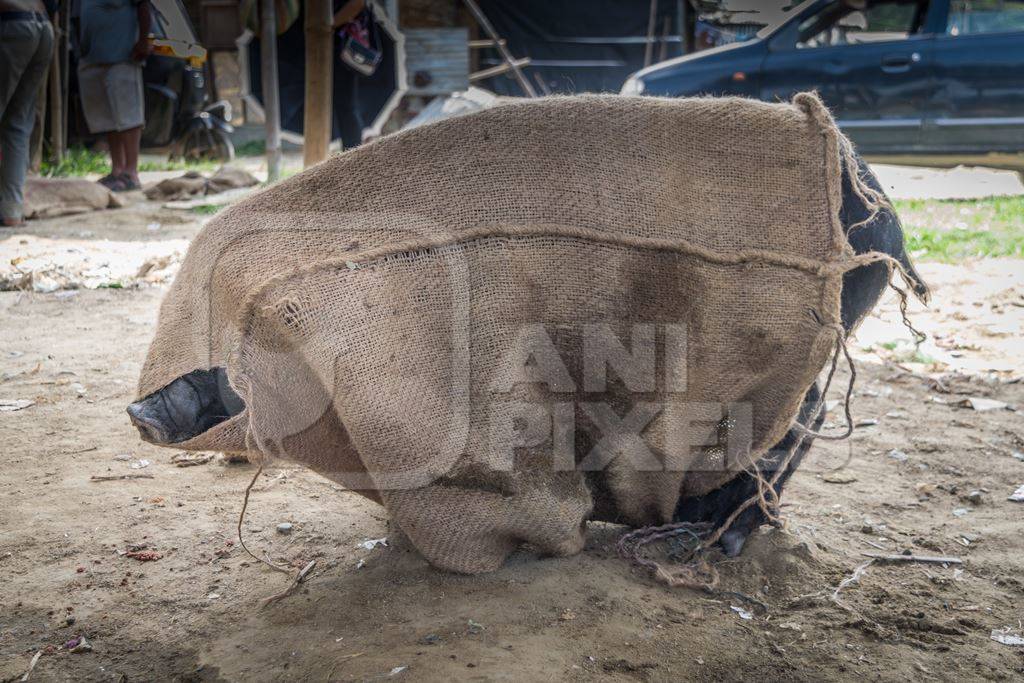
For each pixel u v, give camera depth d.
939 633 3.03
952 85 10.71
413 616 2.98
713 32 16.19
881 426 4.73
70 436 4.43
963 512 3.84
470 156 2.98
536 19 16.58
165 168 13.93
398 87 10.16
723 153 3.04
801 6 11.09
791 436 3.42
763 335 2.98
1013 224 9.59
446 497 3.00
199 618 3.03
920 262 8.14
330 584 3.20
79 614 3.04
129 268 7.58
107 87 10.90
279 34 10.81
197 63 15.05
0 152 9.02
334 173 2.98
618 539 3.48
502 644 2.83
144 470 4.11
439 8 16.50
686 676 2.75
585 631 2.92
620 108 3.07
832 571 3.36
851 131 11.05
